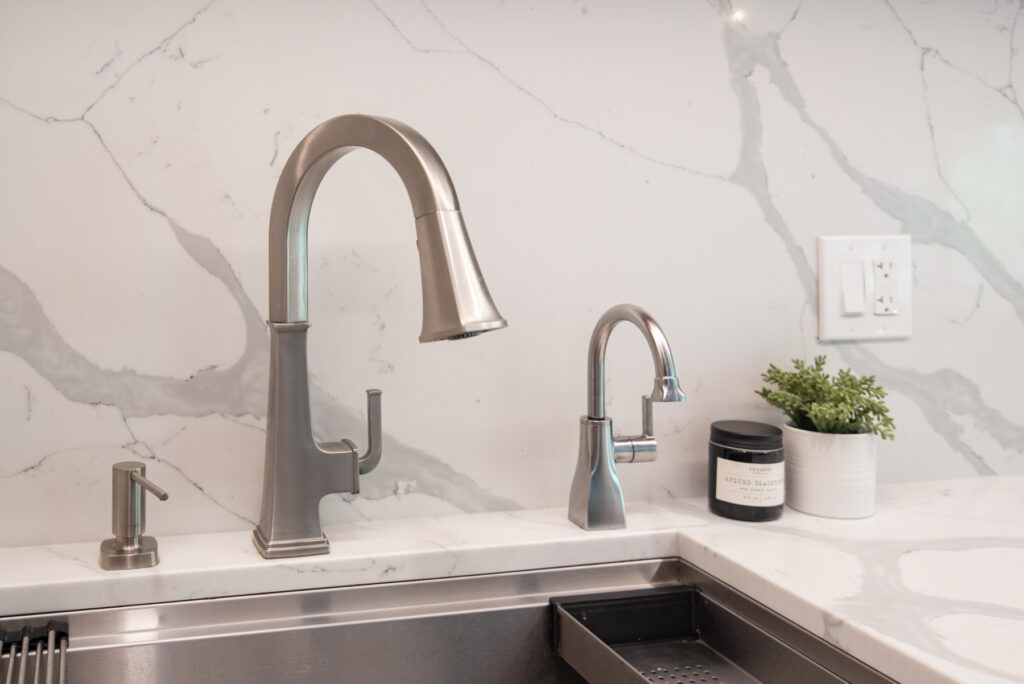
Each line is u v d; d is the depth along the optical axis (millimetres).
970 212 1104
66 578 744
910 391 1091
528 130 944
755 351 1031
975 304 1106
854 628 634
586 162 964
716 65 1004
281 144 874
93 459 845
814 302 1051
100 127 829
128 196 840
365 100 895
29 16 807
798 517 937
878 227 1070
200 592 770
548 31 946
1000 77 1105
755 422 989
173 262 855
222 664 751
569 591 859
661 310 996
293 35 873
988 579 737
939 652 587
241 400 877
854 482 920
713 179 1008
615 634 834
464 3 918
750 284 1026
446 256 601
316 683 773
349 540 856
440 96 917
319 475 812
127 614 751
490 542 850
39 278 824
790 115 1032
